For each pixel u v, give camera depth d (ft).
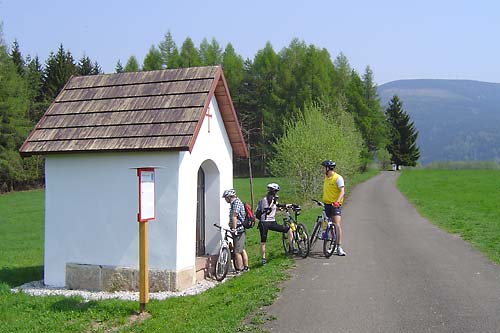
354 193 124.06
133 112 39.11
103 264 37.91
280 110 242.78
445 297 27.63
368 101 276.00
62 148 38.09
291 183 112.57
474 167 286.87
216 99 41.75
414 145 313.12
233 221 39.81
